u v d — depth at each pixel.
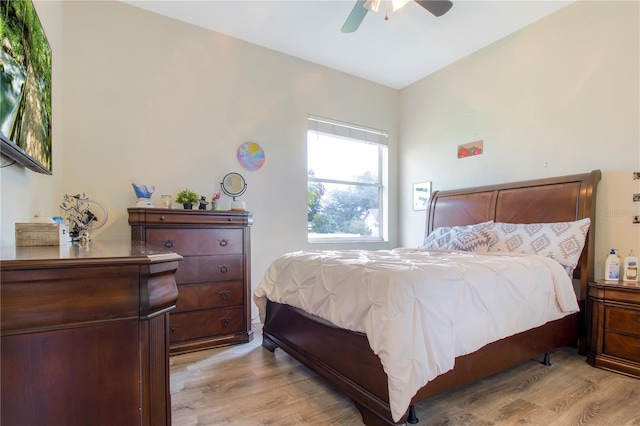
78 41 2.62
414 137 4.28
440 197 3.76
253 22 3.04
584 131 2.73
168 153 2.96
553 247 2.46
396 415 1.34
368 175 4.32
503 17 2.97
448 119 3.85
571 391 1.90
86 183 2.63
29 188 1.77
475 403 1.76
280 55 3.55
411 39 3.31
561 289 2.16
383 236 4.41
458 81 3.73
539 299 2.02
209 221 2.65
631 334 2.13
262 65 3.44
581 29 2.74
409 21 3.01
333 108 3.93
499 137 3.34
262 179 3.43
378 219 4.42
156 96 2.92
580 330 2.45
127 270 0.76
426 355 1.43
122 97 2.78
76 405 0.71
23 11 1.33
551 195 2.78
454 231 3.10
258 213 3.40
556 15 2.90
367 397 1.53
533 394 1.86
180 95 3.02
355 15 2.34
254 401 1.80
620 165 2.53
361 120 4.15
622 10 2.52
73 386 0.71
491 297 1.75
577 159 2.77
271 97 3.49
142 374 0.78
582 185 2.61
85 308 0.72
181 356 2.46
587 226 2.46
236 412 1.69
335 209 4.04
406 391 1.34
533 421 1.60
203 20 3.02
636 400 1.80
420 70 3.98
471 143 3.61
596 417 1.63
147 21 2.89
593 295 2.34
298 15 2.94
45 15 2.08
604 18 2.62
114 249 1.10
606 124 2.60
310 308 1.98
